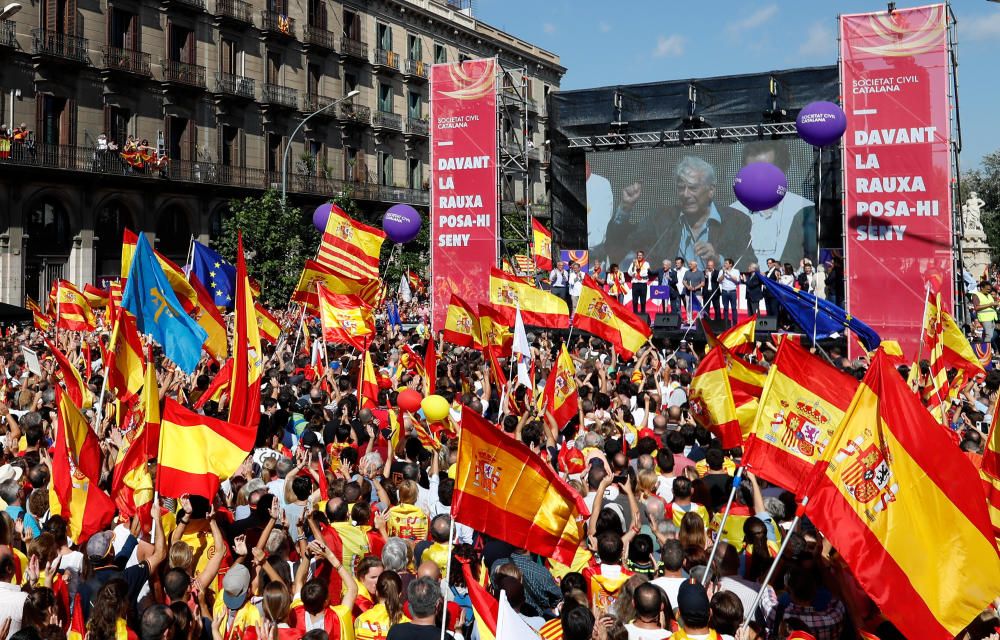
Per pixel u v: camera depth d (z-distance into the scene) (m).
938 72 21.86
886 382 5.82
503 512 6.77
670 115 30.42
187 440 7.92
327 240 19.36
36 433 10.07
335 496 8.70
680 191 29.89
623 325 16.69
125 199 40.16
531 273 34.12
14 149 35.09
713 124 29.88
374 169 54.91
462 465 6.68
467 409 6.67
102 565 7.04
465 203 27.91
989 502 7.23
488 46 63.38
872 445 5.82
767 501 8.30
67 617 7.03
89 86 38.38
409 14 56.66
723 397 10.32
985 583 5.51
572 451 10.08
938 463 5.67
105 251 39.91
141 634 5.93
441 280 28.23
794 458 7.35
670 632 6.20
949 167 21.91
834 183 28.05
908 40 22.05
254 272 37.97
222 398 12.78
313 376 17.36
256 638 6.56
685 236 29.88
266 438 11.28
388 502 9.10
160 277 12.09
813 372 7.45
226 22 44.06
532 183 65.75
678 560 6.82
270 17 46.56
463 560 7.27
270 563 7.05
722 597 5.80
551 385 12.26
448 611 7.11
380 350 21.00
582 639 5.56
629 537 7.89
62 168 36.69
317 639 5.77
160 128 41.59
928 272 22.14
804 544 6.26
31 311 23.89
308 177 49.00
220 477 7.86
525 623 5.38
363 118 53.09
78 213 38.16
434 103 28.11
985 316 24.66
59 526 7.34
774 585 7.03
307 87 49.66
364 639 6.39
